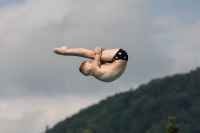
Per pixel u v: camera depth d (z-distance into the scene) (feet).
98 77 103.50
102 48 104.17
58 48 103.91
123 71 104.01
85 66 103.91
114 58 103.40
